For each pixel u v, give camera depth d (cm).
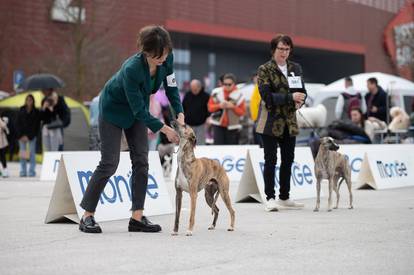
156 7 4731
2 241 745
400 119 1977
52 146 1953
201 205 1132
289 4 5656
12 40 3894
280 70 1052
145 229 820
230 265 605
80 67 3412
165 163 1819
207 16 5041
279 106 1039
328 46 5975
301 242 735
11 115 2650
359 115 1911
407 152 1606
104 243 730
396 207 1100
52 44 4041
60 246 711
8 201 1207
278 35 1055
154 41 775
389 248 695
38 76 2202
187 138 785
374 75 2645
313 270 585
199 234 799
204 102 1783
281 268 593
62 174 908
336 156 1059
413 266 604
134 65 780
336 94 2547
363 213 1015
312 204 1156
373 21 6444
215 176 822
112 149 814
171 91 845
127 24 4553
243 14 5278
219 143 1744
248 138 2659
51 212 900
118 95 804
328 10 6012
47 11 4006
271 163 1048
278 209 1053
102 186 820
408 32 4700
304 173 1303
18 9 3919
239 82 2659
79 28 3419
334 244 721
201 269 588
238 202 1185
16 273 574
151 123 785
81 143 2686
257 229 841
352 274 570
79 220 885
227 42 5372
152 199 1017
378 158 1502
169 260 629
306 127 1892
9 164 2594
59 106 1948
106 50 3731
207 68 5503
